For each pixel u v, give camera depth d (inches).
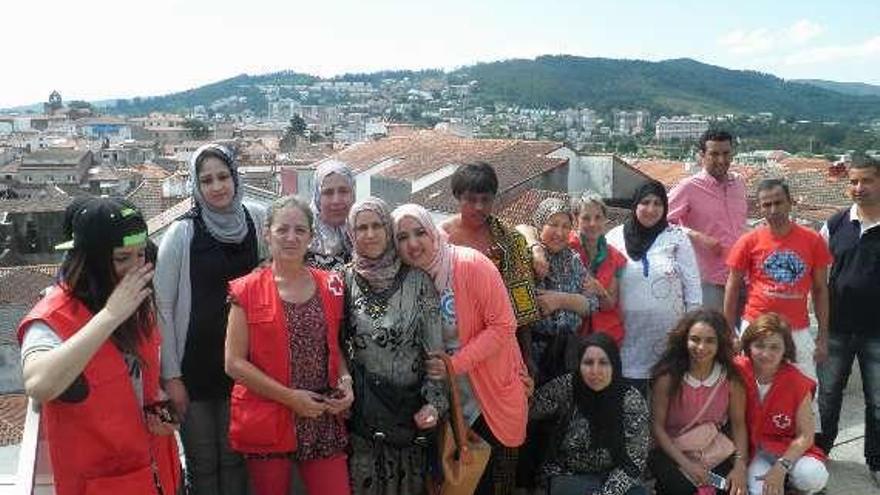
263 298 142.7
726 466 189.8
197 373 159.2
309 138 4623.5
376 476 154.6
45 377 109.4
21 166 2957.7
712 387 189.5
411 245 152.6
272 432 143.9
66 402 117.8
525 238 181.8
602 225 201.8
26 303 1020.5
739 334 224.2
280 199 147.3
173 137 5162.4
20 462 116.8
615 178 1013.2
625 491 175.0
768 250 211.9
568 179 1032.2
